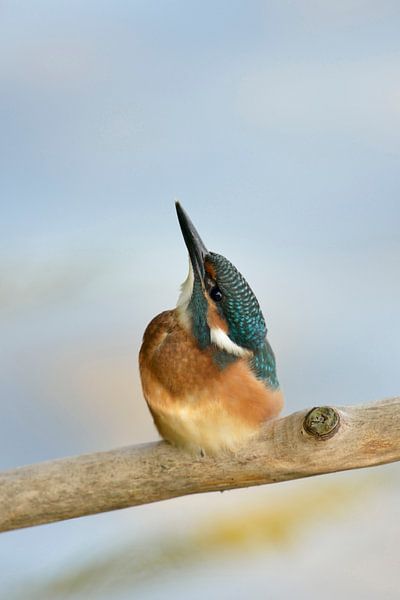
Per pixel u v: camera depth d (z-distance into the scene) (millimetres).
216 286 4629
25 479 4586
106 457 4594
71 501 4590
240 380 4605
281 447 4586
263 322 4637
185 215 4656
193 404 4602
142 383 4625
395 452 4578
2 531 4590
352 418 4582
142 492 4594
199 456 4594
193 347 4613
